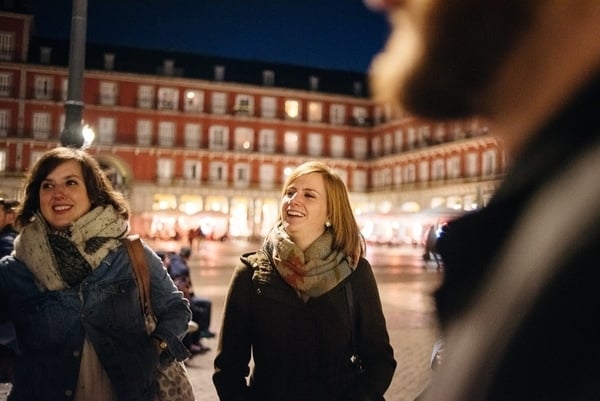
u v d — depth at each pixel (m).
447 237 0.64
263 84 56.00
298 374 2.74
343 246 2.93
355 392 2.70
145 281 2.79
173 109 52.09
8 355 3.34
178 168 52.25
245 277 2.93
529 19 0.54
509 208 0.56
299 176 2.97
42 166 2.82
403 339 8.41
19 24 47.44
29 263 2.64
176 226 46.06
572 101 0.53
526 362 0.49
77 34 7.39
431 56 0.57
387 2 0.58
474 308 0.57
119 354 2.62
